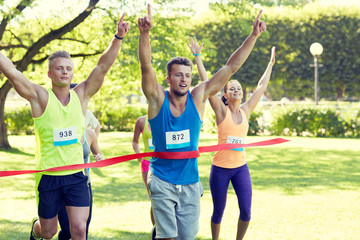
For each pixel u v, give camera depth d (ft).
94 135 15.01
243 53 12.11
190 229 12.25
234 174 15.35
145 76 11.32
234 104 15.88
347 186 27.32
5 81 49.39
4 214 20.51
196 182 12.23
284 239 16.42
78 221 11.75
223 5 51.39
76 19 46.75
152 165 12.13
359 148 47.19
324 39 106.83
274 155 42.39
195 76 105.29
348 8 105.81
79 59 55.52
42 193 11.76
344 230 17.60
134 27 46.39
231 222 19.02
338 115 60.23
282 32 108.06
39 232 13.60
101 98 69.31
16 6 44.50
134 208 21.77
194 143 12.08
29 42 53.78
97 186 27.89
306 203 22.57
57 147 11.61
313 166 35.70
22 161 39.86
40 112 11.60
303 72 109.81
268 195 24.67
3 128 49.62
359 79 107.96
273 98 136.67
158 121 11.79
